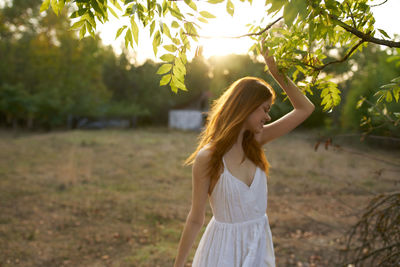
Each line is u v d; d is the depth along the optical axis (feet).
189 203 22.20
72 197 22.53
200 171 4.46
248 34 3.81
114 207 20.63
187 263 12.92
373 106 6.24
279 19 3.72
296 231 16.76
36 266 12.74
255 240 4.50
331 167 35.01
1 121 102.27
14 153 41.81
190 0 3.60
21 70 104.27
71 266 12.81
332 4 3.42
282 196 23.89
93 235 16.01
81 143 54.54
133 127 107.45
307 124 61.57
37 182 26.43
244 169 4.65
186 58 4.10
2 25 110.63
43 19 107.96
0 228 16.38
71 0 3.85
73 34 109.09
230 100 4.57
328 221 17.99
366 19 3.90
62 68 110.52
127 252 14.12
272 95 4.70
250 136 4.86
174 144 57.82
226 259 4.49
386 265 7.18
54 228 16.80
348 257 11.64
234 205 4.46
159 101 120.67
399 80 4.38
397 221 7.03
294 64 4.16
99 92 116.06
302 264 12.82
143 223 17.93
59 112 93.56
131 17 3.77
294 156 42.70
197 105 104.58
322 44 4.39
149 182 28.12
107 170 32.63
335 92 5.03
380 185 24.80
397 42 3.54
